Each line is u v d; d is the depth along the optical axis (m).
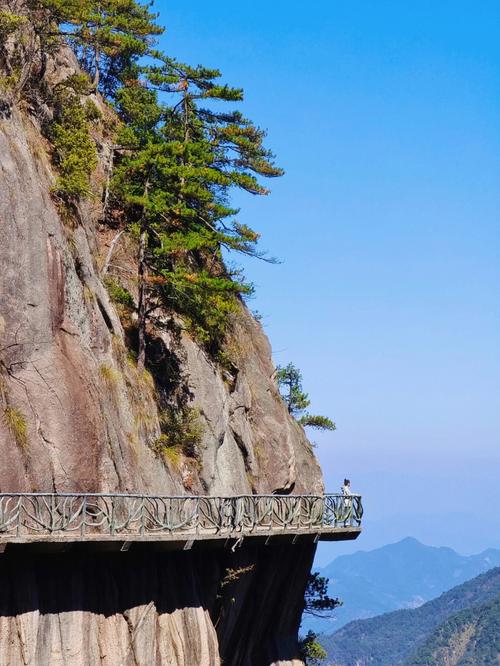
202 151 51.50
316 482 64.44
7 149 39.03
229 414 54.38
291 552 50.09
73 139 45.03
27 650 31.78
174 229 51.75
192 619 39.53
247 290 52.09
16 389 36.38
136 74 58.59
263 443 58.19
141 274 49.53
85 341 40.47
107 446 39.34
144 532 36.84
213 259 59.34
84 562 34.91
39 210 39.16
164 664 37.44
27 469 35.38
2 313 36.53
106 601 35.47
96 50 62.31
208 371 52.84
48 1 50.06
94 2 57.81
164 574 38.78
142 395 45.50
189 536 37.88
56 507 33.75
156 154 50.16
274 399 60.53
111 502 38.69
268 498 45.97
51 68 52.66
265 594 48.22
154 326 51.41
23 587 32.19
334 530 47.44
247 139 59.12
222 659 45.38
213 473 50.16
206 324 54.62
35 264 38.19
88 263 43.91
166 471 44.78
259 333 63.12
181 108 58.78
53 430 37.00
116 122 58.97
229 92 57.41
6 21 44.94
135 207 53.88
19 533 31.86
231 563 44.03
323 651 71.06
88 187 44.06
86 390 38.75
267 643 50.44
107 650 35.06
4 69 45.00
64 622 33.47
